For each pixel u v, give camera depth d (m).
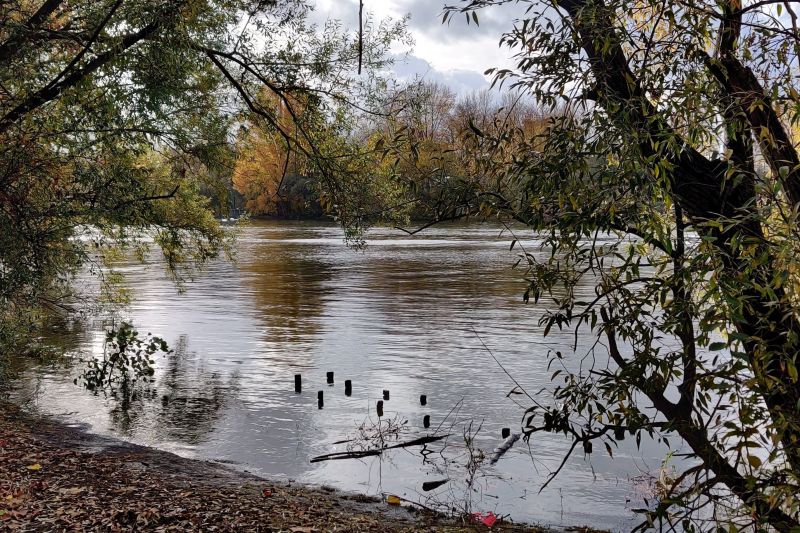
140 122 12.60
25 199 10.97
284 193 72.38
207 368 17.52
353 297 30.45
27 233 11.18
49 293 15.10
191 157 14.97
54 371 16.67
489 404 14.26
